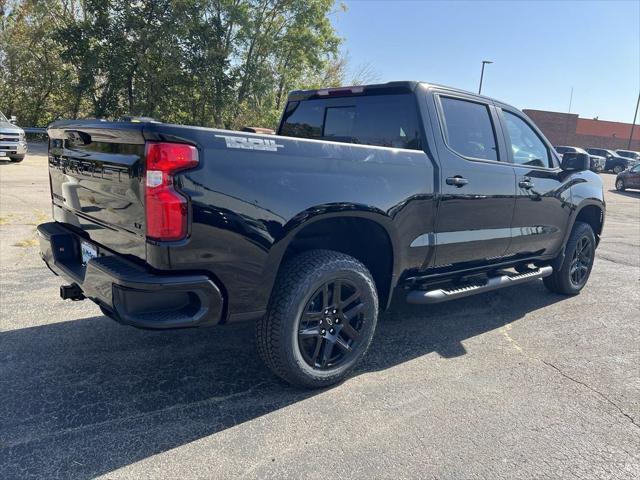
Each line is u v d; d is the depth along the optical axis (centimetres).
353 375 346
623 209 1570
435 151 367
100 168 281
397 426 284
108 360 350
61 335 388
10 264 566
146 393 309
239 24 2603
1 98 3002
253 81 2694
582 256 559
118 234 279
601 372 364
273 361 301
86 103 2994
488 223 416
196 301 262
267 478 236
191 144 246
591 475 247
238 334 405
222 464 245
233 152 259
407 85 376
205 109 2770
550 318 479
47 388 309
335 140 432
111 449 253
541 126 4928
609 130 5066
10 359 345
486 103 428
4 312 429
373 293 332
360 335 333
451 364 369
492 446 268
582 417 301
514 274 461
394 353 386
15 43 2889
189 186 246
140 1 2516
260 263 274
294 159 283
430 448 264
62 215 357
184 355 364
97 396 303
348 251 367
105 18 2498
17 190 1096
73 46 2528
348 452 258
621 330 451
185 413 288
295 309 294
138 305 247
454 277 412
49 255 342
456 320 466
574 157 487
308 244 352
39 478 230
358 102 413
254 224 267
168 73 2541
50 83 2969
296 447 261
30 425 270
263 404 302
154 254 246
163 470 239
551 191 482
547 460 258
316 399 311
